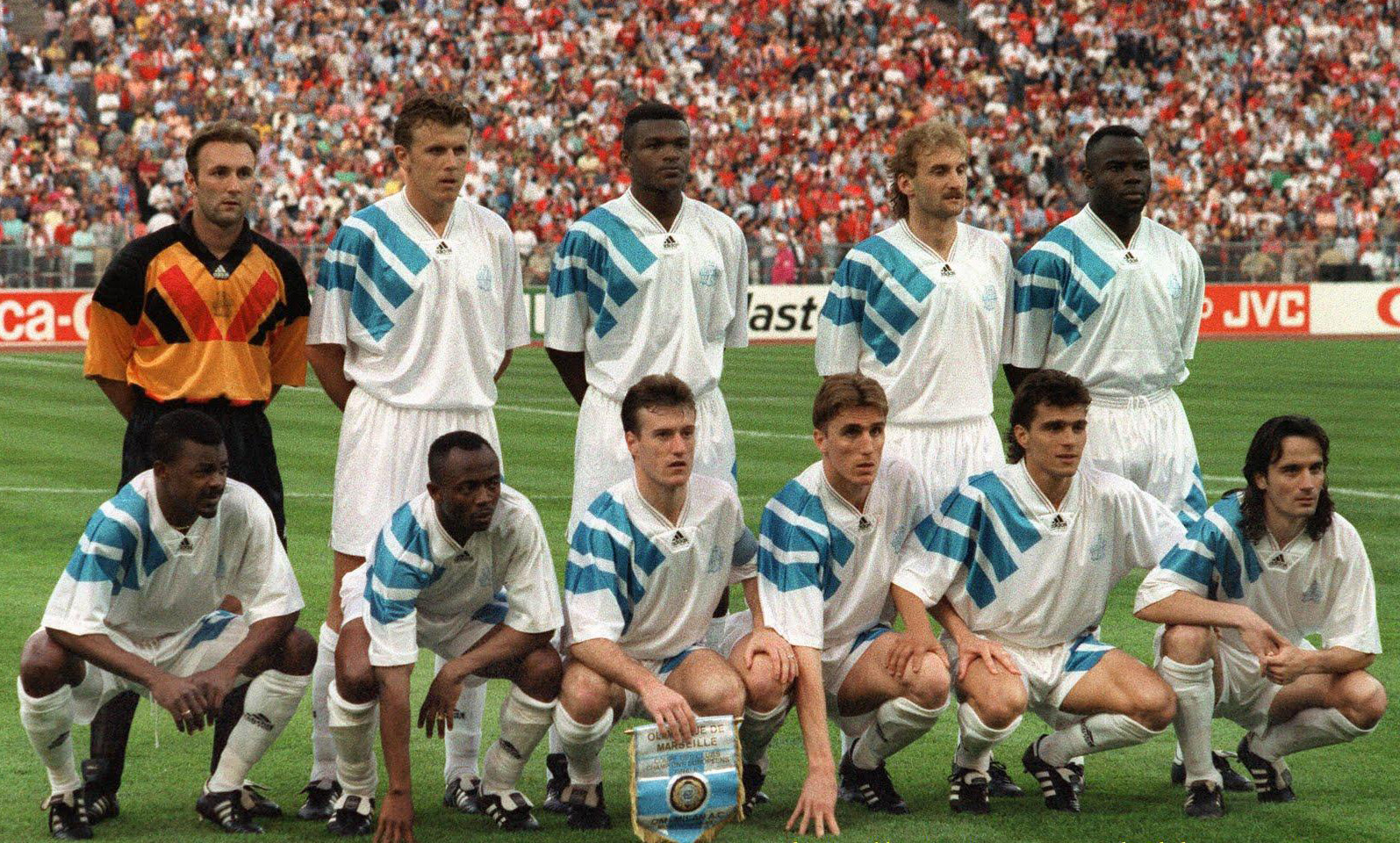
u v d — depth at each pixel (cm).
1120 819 637
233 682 613
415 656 617
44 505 1393
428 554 620
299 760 727
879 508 678
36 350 3155
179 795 670
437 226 715
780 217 3884
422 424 712
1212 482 1580
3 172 3628
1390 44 4638
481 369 724
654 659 670
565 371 764
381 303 709
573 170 3950
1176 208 4106
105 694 640
